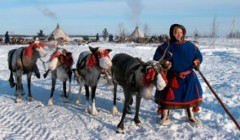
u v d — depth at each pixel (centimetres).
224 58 2352
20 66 948
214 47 3619
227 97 905
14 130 695
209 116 743
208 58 2352
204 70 1658
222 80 1252
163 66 637
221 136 622
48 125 725
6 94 1066
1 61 2084
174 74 659
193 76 668
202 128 668
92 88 804
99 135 651
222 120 707
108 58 743
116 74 750
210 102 857
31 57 941
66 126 716
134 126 698
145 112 798
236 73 1498
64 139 637
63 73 906
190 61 655
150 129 674
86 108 821
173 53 651
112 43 4153
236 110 766
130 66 681
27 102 945
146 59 2194
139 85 653
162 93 670
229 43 5059
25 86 1183
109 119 756
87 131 683
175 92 658
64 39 3941
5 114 821
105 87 1100
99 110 837
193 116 697
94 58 773
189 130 659
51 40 3114
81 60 839
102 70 787
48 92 1076
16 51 980
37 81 1291
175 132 648
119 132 659
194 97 661
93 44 3731
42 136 656
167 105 660
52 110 850
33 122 750
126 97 678
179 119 729
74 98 977
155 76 599
